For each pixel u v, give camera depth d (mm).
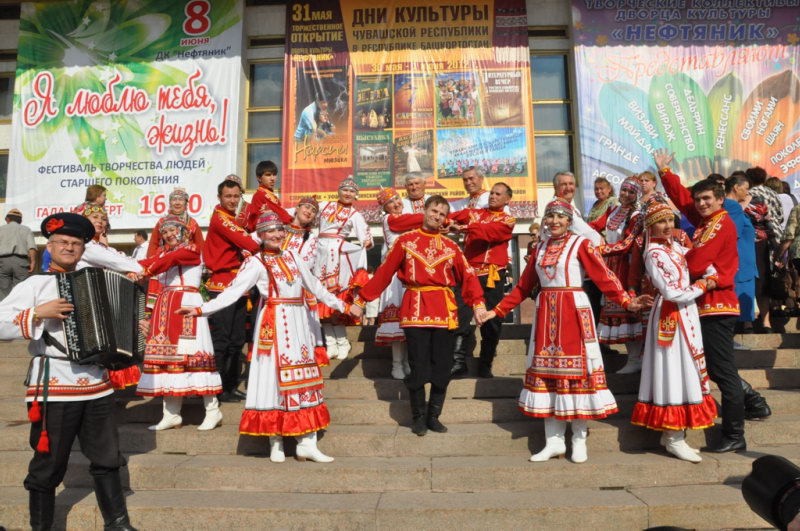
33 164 11188
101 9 11461
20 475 4348
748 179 6816
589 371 4082
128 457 4438
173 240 4793
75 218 3508
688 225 5570
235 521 3711
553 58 11477
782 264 6406
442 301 4488
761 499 2352
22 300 3301
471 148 10844
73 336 3311
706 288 4203
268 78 11625
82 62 11375
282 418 4172
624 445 4473
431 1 11164
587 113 10789
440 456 4402
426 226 4652
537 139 11266
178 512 3744
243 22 11359
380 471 4070
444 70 11031
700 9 10969
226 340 5203
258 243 5238
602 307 5438
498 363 5695
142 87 11250
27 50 11438
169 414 4746
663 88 10828
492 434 4457
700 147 10703
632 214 5273
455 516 3645
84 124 11227
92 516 3809
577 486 4055
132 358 3539
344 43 11188
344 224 6168
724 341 4340
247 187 11414
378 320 5949
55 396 3398
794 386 5367
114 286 3477
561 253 4258
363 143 10930
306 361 4309
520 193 10703
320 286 4492
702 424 4105
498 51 11070
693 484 4086
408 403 4879
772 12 10914
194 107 11148
